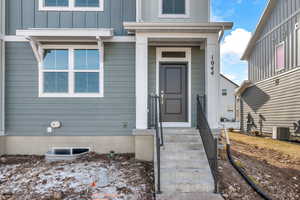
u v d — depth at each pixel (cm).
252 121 1413
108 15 589
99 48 571
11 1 582
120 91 587
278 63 1117
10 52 580
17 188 383
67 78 588
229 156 524
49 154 547
